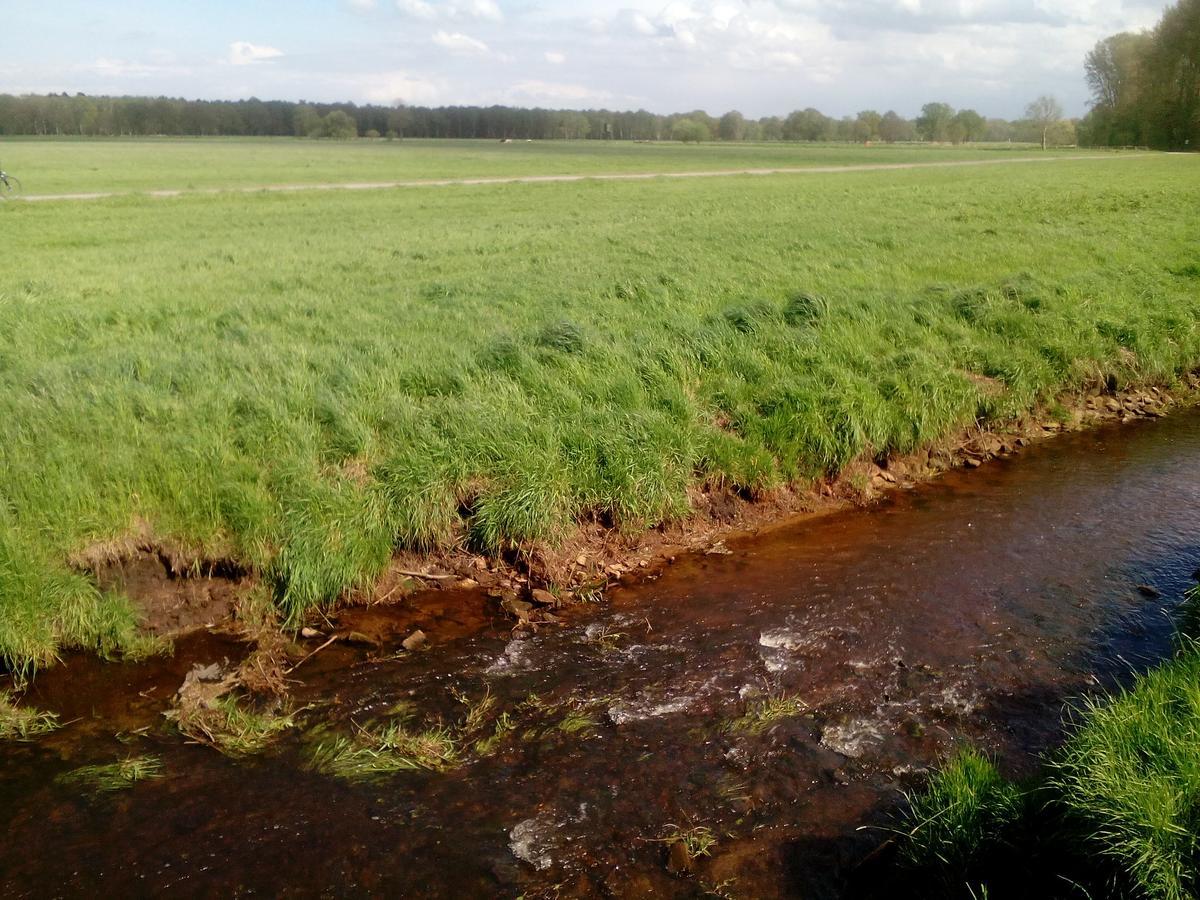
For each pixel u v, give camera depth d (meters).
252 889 4.21
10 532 6.33
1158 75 93.62
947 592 7.14
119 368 9.59
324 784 4.96
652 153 111.38
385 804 4.78
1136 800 3.95
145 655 6.31
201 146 118.62
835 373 10.27
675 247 20.58
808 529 8.59
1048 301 13.80
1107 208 27.70
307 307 13.41
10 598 6.05
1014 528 8.47
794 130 192.38
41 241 23.05
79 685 6.00
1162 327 13.63
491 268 17.95
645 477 8.19
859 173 60.84
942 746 5.16
